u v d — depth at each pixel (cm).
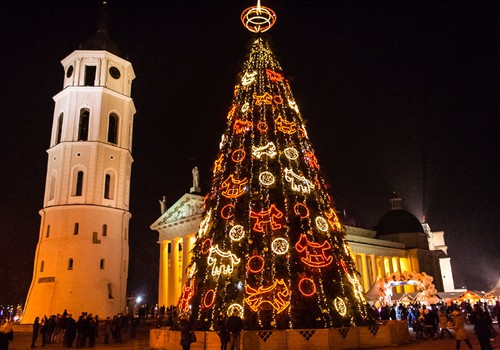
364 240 8281
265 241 1911
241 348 1638
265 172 2048
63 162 4750
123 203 5003
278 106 2300
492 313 4375
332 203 2244
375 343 1922
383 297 4641
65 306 4241
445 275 9731
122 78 5362
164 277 6544
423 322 2580
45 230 4688
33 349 2686
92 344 2759
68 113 4944
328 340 1700
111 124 5175
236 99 2398
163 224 6775
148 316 6431
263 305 1812
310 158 2269
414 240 9506
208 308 1883
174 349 1911
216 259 1967
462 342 2239
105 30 5544
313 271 1884
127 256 4975
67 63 5256
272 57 2520
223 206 2081
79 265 4425
